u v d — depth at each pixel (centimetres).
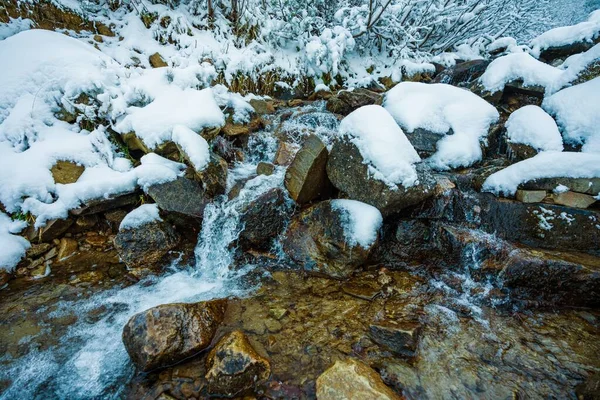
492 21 723
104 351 222
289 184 342
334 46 632
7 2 433
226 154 421
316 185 345
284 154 411
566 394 189
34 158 326
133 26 550
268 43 670
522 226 311
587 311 257
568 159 309
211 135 396
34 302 261
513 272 271
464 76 623
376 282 292
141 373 205
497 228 318
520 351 220
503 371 205
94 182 322
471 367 207
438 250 313
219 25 631
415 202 312
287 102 630
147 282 294
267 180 370
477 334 235
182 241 335
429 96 448
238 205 337
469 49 741
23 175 312
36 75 370
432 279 296
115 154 376
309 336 232
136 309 260
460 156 396
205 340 219
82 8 518
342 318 249
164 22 579
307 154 333
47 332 235
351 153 319
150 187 333
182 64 498
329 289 285
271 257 327
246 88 589
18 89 358
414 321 244
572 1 914
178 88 428
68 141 354
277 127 496
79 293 274
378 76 727
